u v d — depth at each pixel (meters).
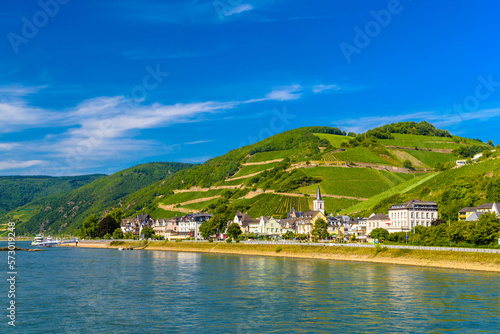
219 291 92.44
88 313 73.88
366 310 74.31
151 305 79.56
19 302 82.44
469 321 67.31
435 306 76.56
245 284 101.06
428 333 62.09
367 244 161.25
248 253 199.00
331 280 105.19
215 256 186.12
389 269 125.75
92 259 174.12
